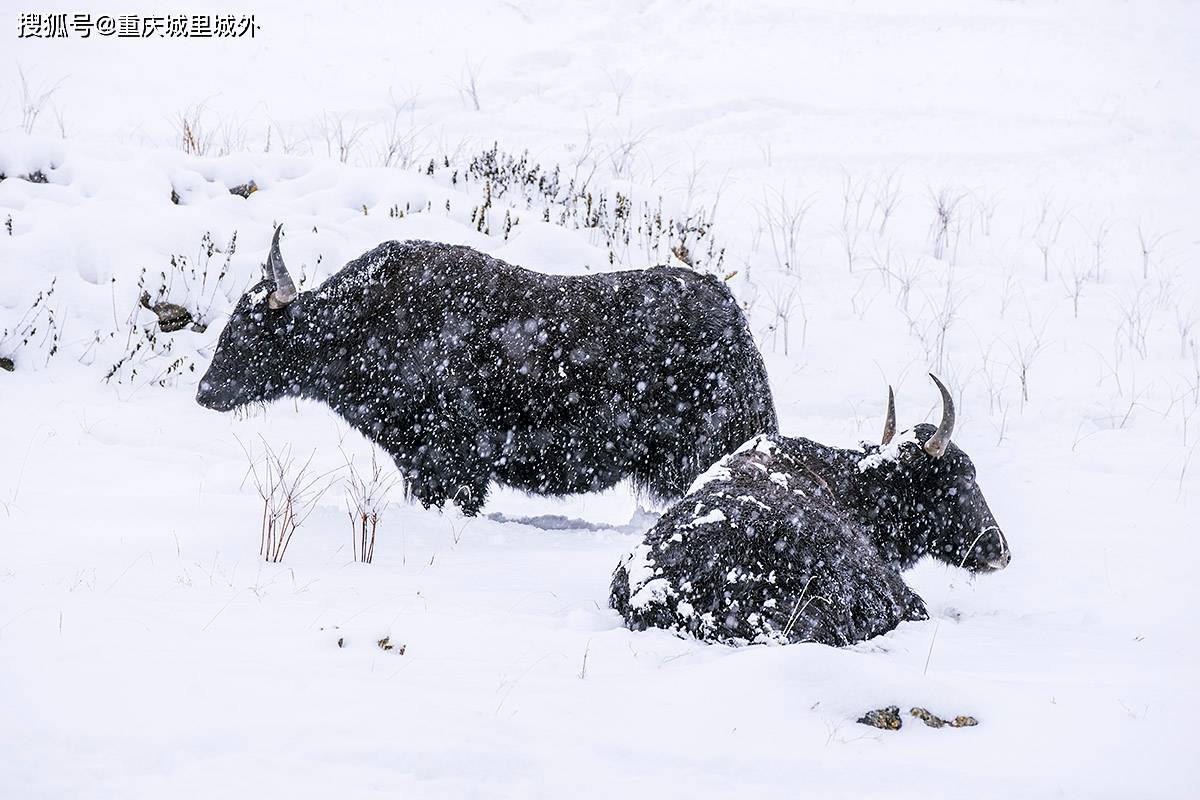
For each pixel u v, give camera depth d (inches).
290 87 3176.7
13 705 591.8
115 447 1381.6
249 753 554.3
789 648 693.3
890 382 1916.8
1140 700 685.3
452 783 534.3
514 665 708.0
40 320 1695.4
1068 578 1117.7
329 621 767.7
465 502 1301.7
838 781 570.3
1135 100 3248.0
